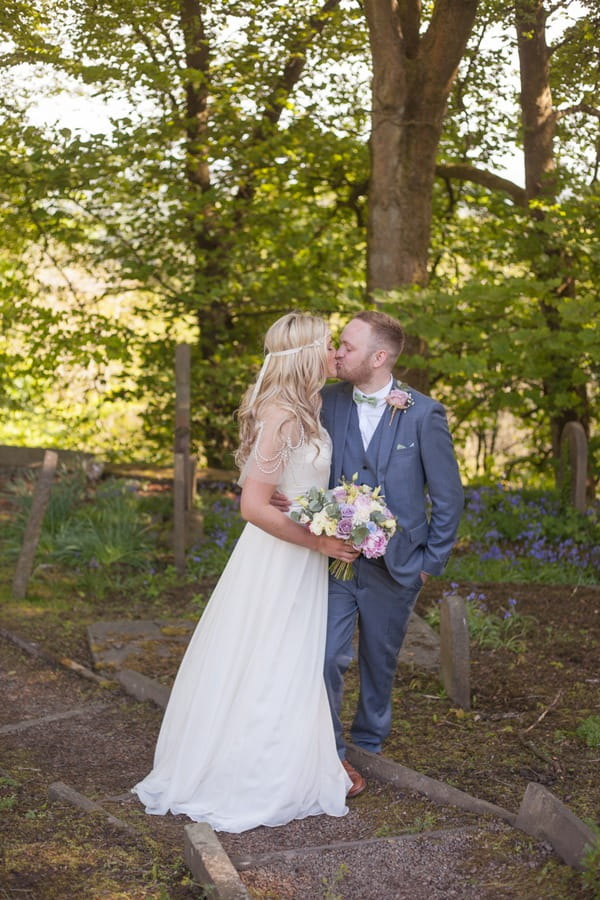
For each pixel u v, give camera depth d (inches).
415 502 140.9
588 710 178.9
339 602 142.4
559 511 342.6
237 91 380.5
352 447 141.4
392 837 118.6
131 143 370.3
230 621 135.3
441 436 140.8
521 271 436.8
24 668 208.8
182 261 424.8
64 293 441.4
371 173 341.4
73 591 265.3
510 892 104.0
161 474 367.6
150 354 441.7
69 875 107.8
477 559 295.3
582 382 373.7
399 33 326.3
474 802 130.5
